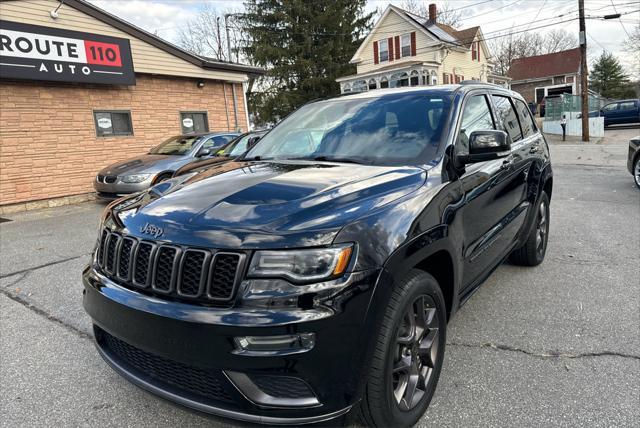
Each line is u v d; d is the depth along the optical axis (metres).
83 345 3.45
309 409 1.86
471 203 2.89
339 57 34.66
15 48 9.55
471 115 3.35
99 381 2.95
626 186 9.65
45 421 2.55
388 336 2.02
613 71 67.81
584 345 3.15
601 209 7.57
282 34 33.53
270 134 3.77
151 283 2.08
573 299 3.94
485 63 40.19
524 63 52.84
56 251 6.29
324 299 1.85
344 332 1.87
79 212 9.70
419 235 2.24
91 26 10.99
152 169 9.08
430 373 2.48
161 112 13.00
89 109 11.30
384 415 2.08
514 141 4.08
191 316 1.91
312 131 3.47
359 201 2.20
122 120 12.11
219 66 14.07
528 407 2.51
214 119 14.61
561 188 9.81
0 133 9.85
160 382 2.15
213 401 1.98
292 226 1.96
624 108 30.31
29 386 2.89
